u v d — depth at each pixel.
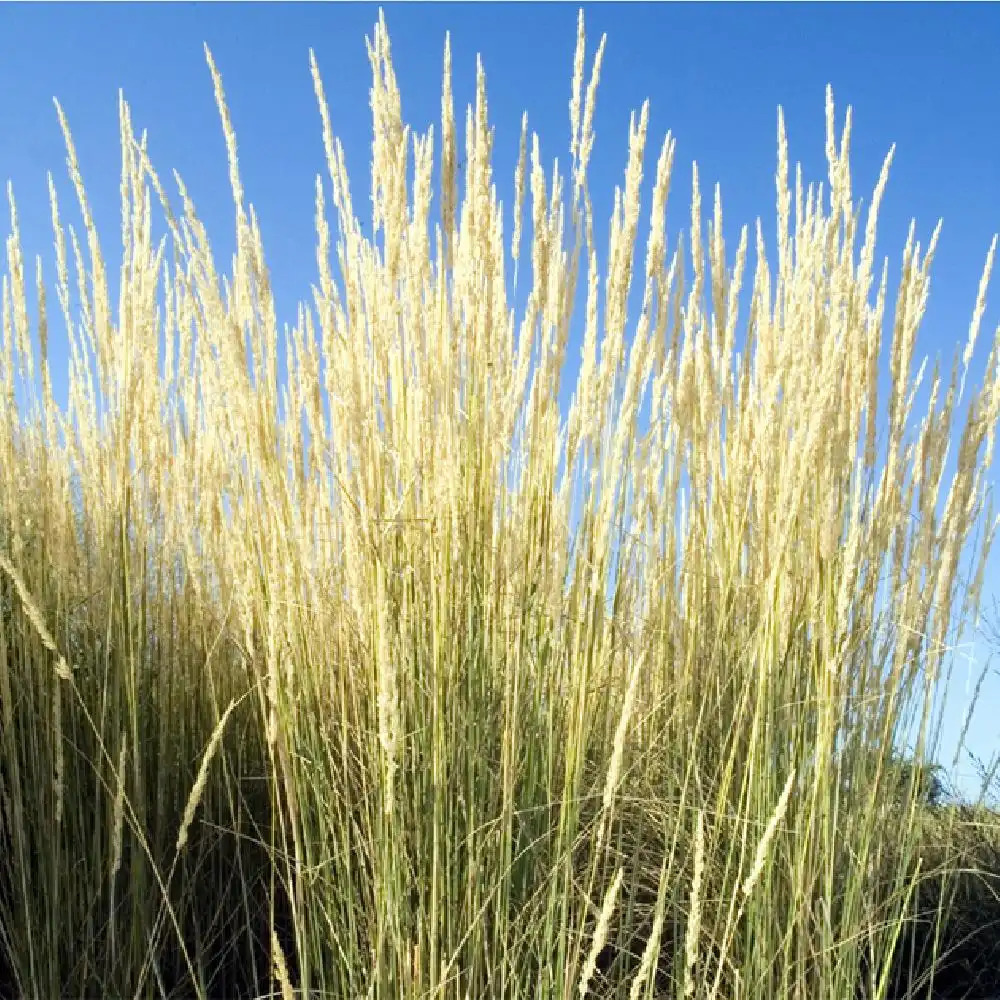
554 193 2.36
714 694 2.72
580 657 2.28
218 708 3.16
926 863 3.31
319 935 2.29
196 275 2.19
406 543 2.25
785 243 2.74
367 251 2.34
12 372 2.98
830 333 2.51
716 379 2.88
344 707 2.31
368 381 2.29
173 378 3.08
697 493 2.86
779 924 2.44
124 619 2.81
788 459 2.48
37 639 2.71
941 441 2.66
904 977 3.18
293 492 2.40
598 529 2.31
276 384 2.30
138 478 2.86
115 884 2.69
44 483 2.95
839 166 2.59
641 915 2.64
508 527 2.37
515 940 2.17
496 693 2.32
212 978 2.72
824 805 2.39
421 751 2.20
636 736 2.81
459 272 2.33
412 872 2.18
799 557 2.62
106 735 2.79
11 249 2.94
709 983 2.47
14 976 2.59
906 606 2.69
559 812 2.35
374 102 2.29
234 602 3.01
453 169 2.28
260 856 3.05
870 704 2.67
